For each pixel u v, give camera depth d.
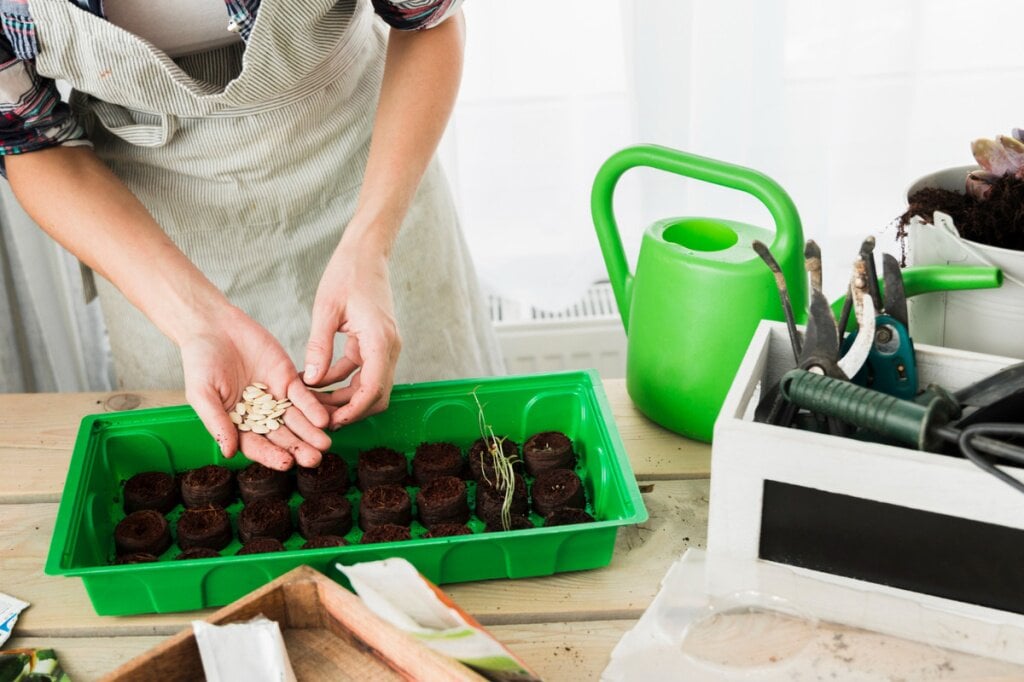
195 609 0.93
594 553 0.93
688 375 1.04
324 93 1.17
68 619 0.92
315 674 0.84
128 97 1.09
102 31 1.03
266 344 1.04
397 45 1.17
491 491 1.02
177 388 1.31
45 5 1.01
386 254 1.08
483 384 1.08
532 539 0.91
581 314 1.76
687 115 1.57
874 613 0.83
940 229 0.96
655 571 0.95
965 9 1.53
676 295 1.02
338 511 1.01
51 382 1.58
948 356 0.89
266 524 0.99
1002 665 0.81
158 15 1.08
